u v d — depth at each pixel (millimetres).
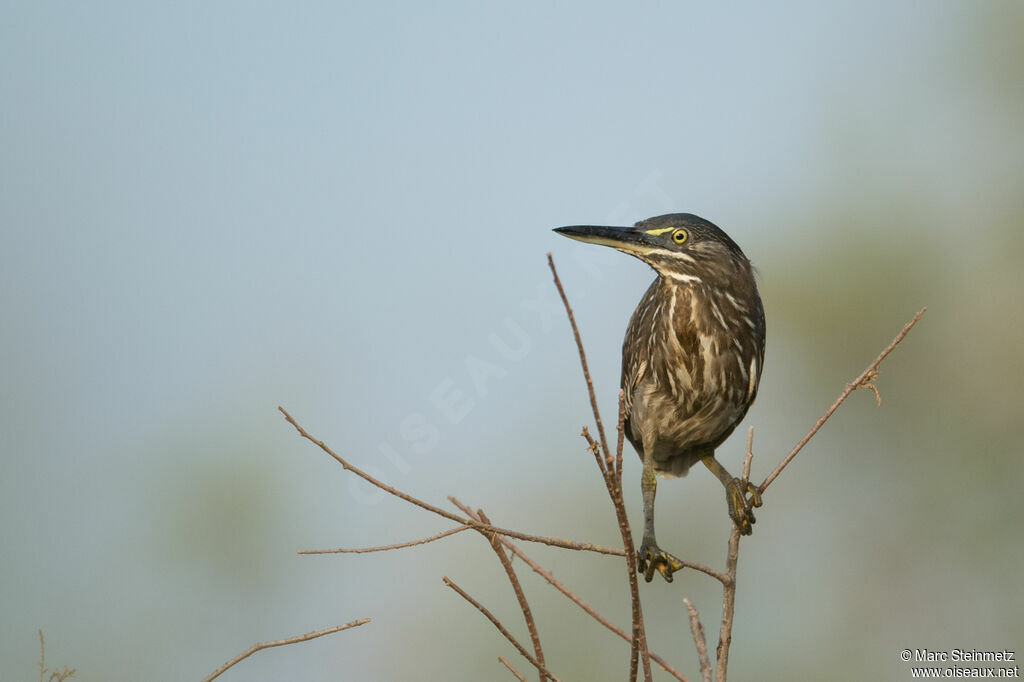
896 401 18609
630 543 5273
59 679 7141
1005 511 17750
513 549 5680
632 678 5383
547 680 5566
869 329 18641
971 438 18312
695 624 5719
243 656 5660
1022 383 18297
